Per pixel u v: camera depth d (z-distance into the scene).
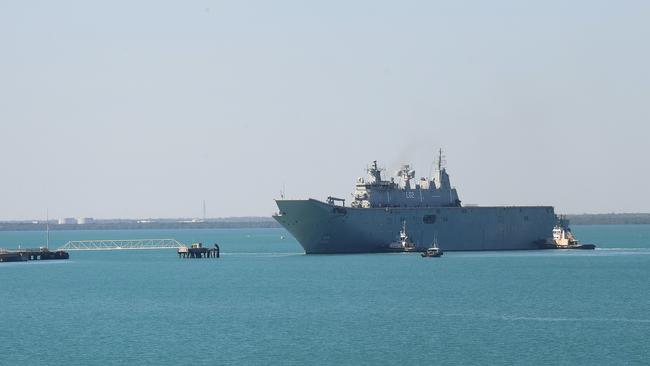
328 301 147.25
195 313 136.62
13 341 114.94
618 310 134.88
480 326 121.56
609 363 100.06
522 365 99.31
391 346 109.00
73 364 101.94
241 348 108.81
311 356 104.19
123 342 113.44
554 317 128.62
